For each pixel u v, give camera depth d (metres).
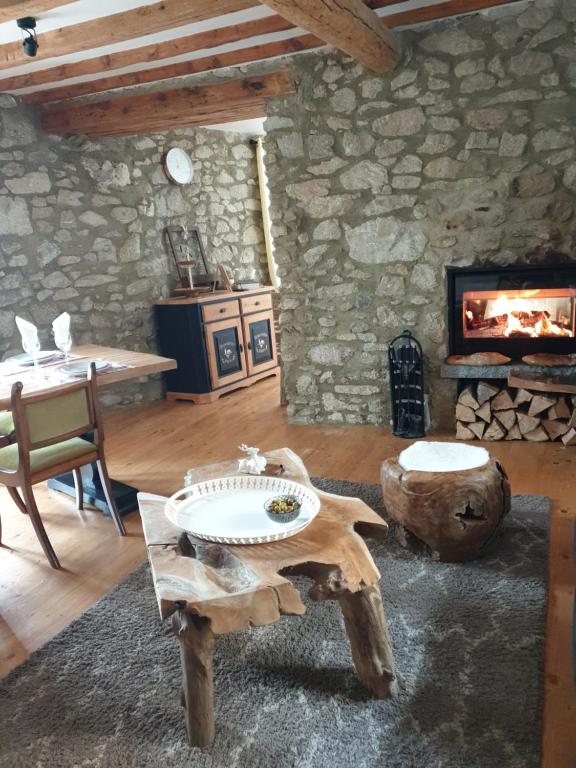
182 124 4.82
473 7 3.35
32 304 4.87
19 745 1.82
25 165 4.73
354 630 1.89
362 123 3.98
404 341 4.23
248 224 6.77
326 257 4.31
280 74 4.01
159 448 4.33
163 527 2.01
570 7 3.41
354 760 1.67
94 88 4.37
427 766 1.63
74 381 2.99
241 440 4.38
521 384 3.76
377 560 2.66
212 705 1.77
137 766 1.72
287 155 4.20
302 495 2.18
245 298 5.88
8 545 3.07
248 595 1.61
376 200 4.08
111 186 5.29
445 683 1.92
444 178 3.89
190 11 2.92
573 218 3.68
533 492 3.20
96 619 2.38
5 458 2.87
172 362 3.40
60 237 5.00
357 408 4.50
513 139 3.69
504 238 3.85
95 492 3.43
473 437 4.04
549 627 2.17
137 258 5.52
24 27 3.07
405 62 3.79
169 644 2.22
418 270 4.09
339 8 2.69
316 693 1.92
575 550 2.13
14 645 2.29
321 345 4.48
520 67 3.58
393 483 2.65
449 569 2.55
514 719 1.76
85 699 1.98
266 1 2.34
